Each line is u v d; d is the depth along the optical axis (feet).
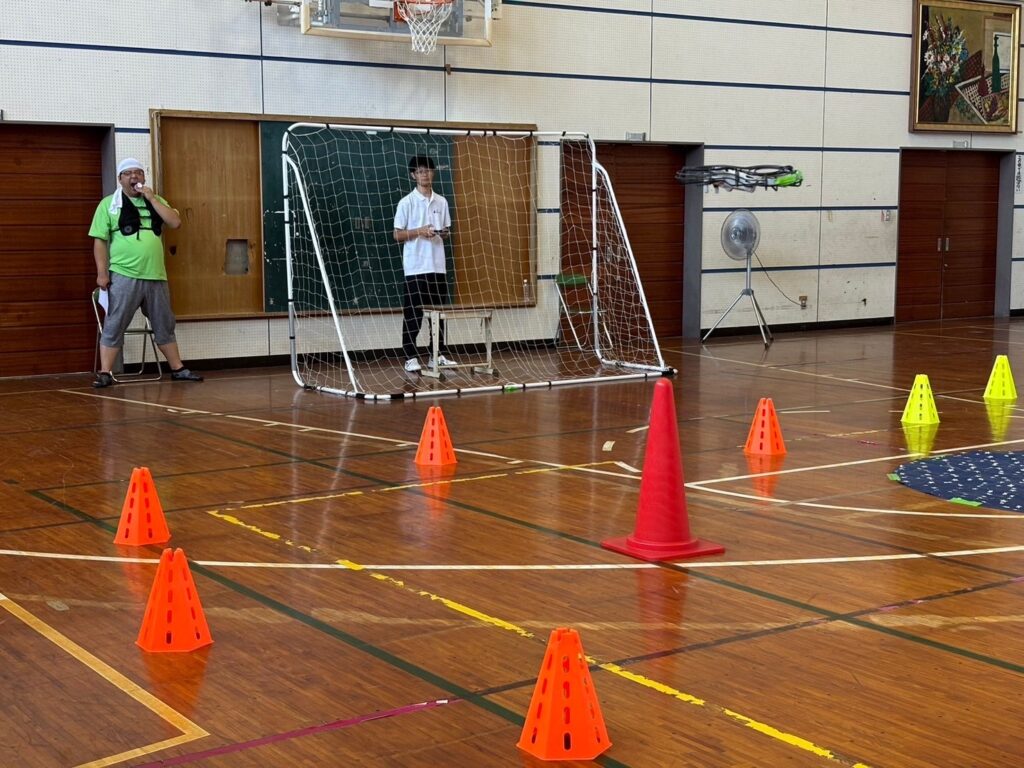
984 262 52.70
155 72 33.47
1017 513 18.04
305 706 10.75
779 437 22.65
